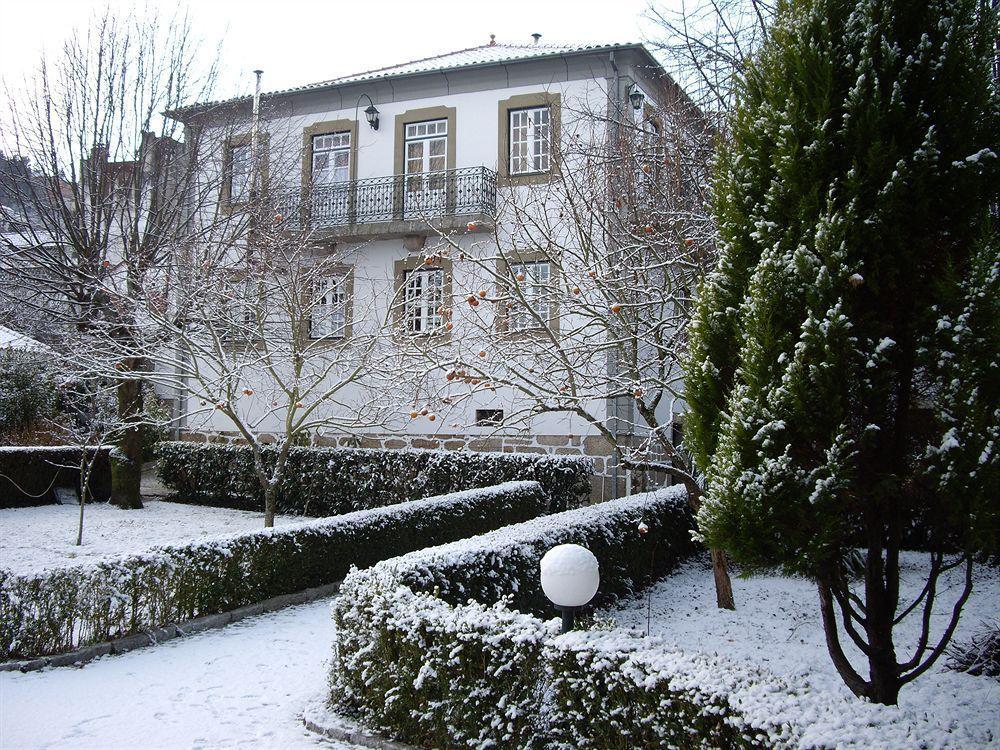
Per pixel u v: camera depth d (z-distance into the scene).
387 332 11.70
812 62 4.00
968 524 3.48
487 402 15.39
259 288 11.88
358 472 14.26
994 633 6.00
